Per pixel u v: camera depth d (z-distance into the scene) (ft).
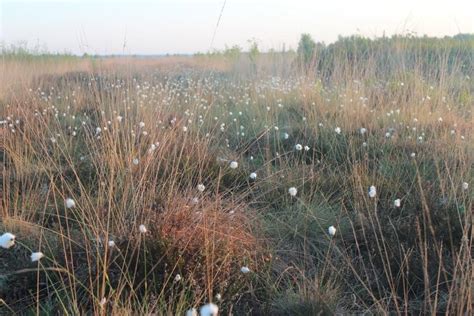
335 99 25.71
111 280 10.54
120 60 35.78
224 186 16.05
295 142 20.86
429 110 23.17
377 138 20.45
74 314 9.78
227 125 23.72
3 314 10.01
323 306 10.16
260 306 10.47
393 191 15.43
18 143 18.29
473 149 17.29
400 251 11.55
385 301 10.82
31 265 11.20
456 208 13.29
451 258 11.73
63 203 14.21
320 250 12.93
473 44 35.24
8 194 14.16
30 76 38.40
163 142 16.72
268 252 12.26
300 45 43.62
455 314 9.72
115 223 12.42
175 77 45.27
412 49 34.76
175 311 9.88
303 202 14.12
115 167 15.35
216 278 10.66
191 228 11.98
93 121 24.68
